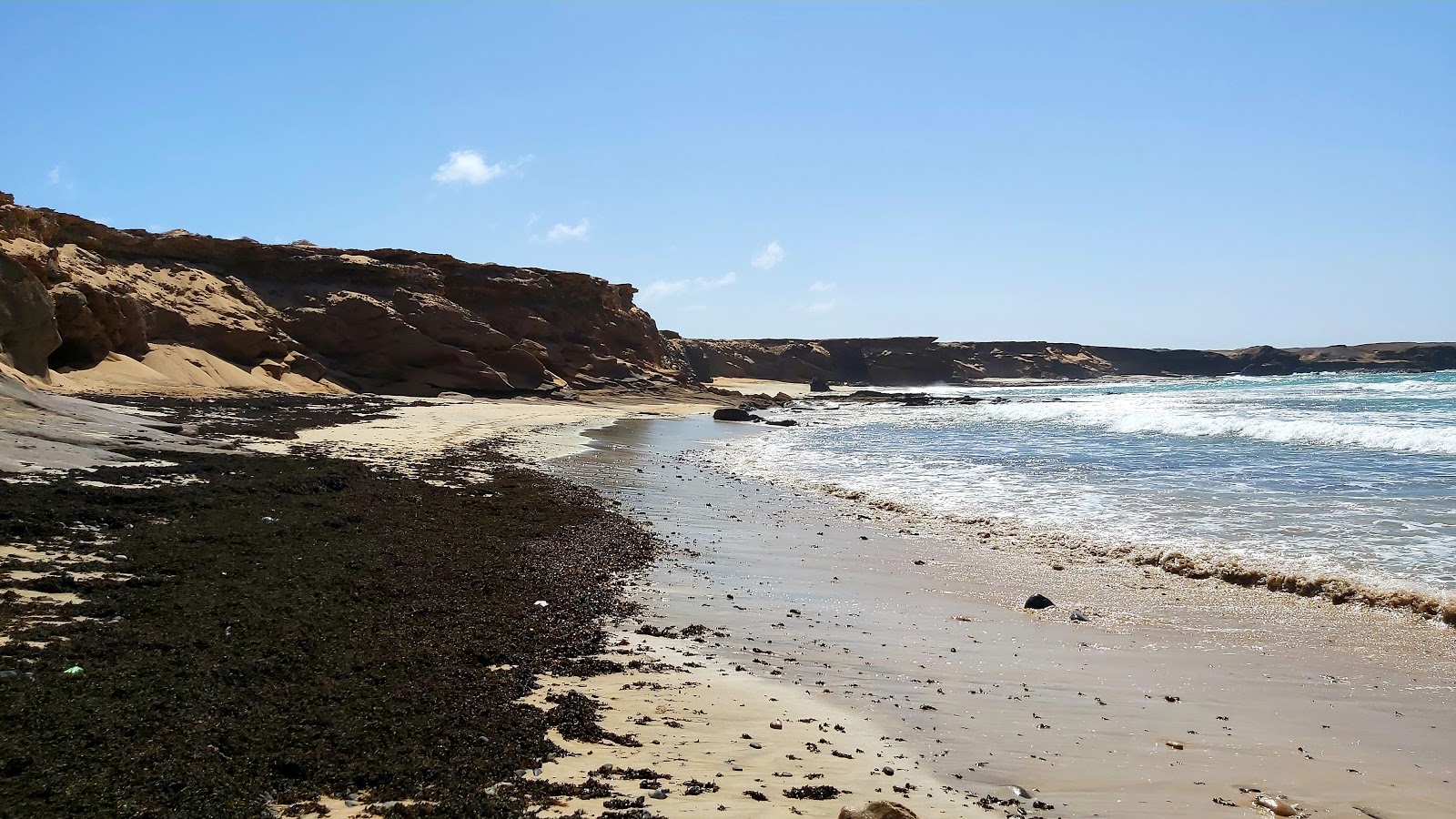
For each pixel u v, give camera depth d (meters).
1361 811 6.15
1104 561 14.41
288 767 5.61
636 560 14.02
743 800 5.75
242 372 47.06
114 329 40.59
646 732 6.96
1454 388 78.94
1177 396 82.88
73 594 8.80
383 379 56.97
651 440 39.34
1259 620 11.09
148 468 16.62
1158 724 7.70
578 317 77.31
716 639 9.98
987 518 18.38
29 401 20.11
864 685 8.58
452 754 6.09
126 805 4.88
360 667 7.64
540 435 36.91
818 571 13.76
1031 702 8.23
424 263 68.25
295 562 11.13
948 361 160.38
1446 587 11.83
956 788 6.31
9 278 32.62
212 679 6.88
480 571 12.06
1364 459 26.12
